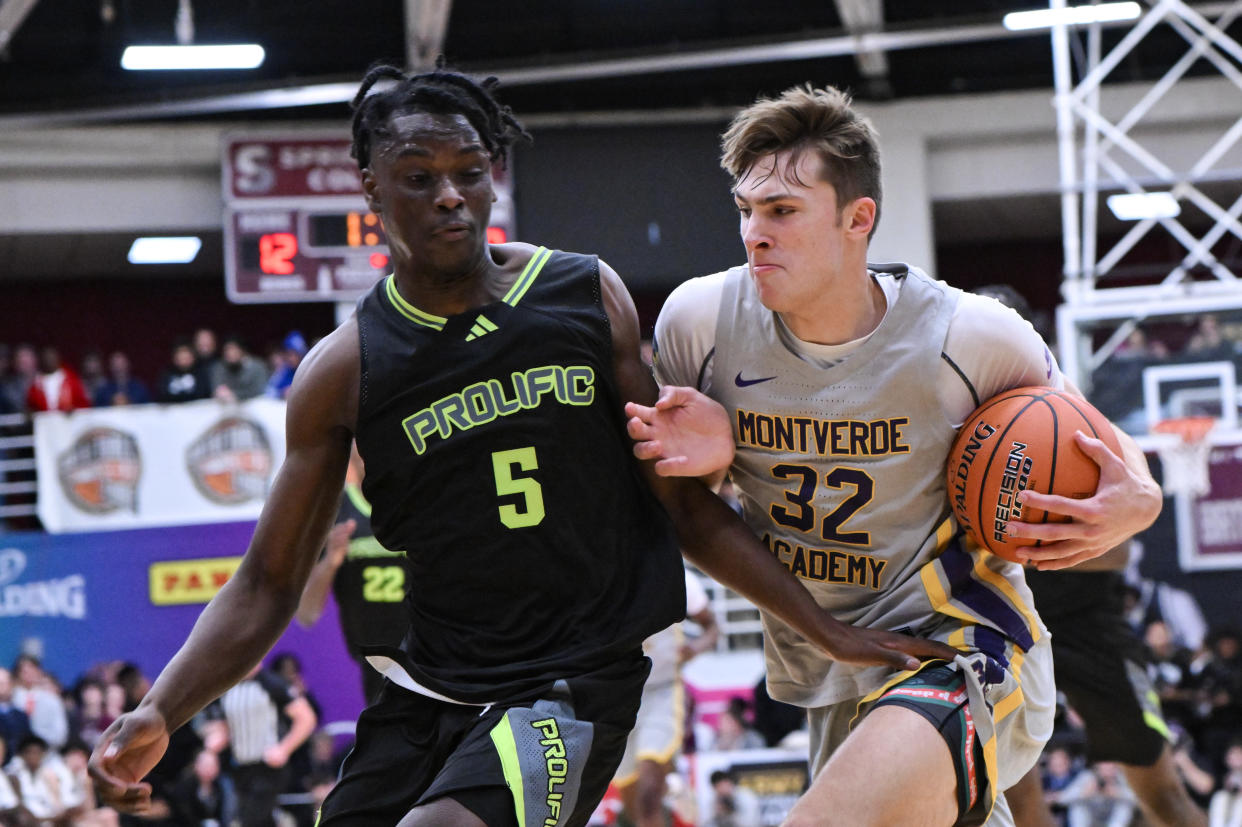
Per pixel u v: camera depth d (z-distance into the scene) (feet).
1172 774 15.72
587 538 8.27
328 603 30.19
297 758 26.32
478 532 8.18
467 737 8.02
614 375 8.54
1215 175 34.91
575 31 47.16
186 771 25.58
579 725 7.97
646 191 46.32
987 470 8.75
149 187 48.03
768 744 28.55
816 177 8.50
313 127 46.88
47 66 46.03
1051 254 57.31
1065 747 26.58
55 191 47.50
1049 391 8.97
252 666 8.66
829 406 9.01
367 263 42.55
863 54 44.86
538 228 46.11
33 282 56.34
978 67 48.42
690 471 8.66
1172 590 30.14
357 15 45.78
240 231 42.09
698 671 34.06
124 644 32.09
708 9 46.65
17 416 36.76
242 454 34.42
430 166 7.98
